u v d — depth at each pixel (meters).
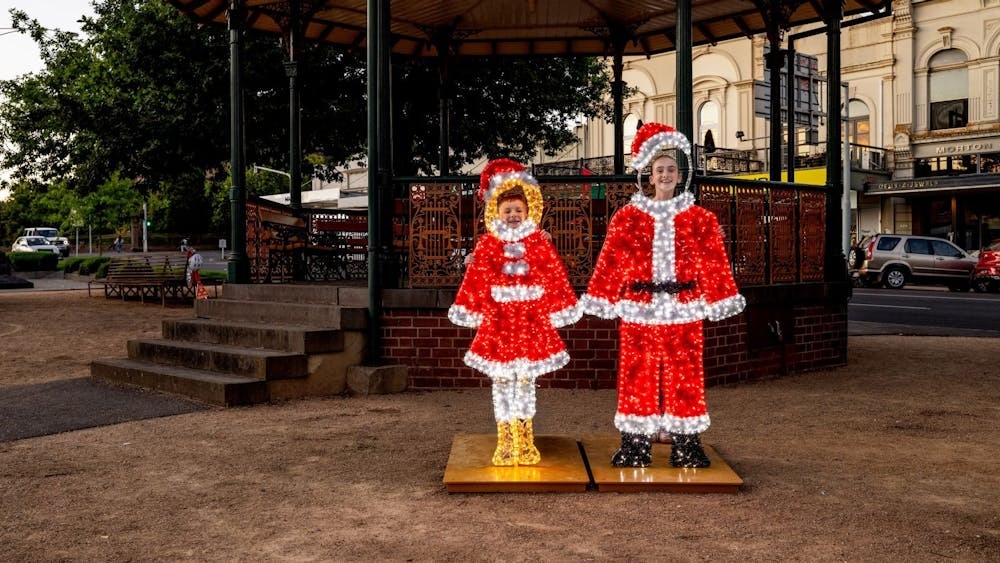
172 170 19.25
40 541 3.97
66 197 39.97
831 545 3.83
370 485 4.89
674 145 4.94
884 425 6.53
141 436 6.20
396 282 8.23
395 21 12.49
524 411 5.02
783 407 7.26
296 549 3.83
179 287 20.86
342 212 13.12
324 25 12.60
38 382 8.86
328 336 7.85
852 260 27.72
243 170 10.21
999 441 5.97
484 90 18.22
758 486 4.82
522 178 5.07
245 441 6.01
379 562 3.65
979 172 31.72
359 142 18.69
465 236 8.10
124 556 3.76
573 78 19.66
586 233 7.84
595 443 5.62
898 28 33.62
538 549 3.80
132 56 18.05
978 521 4.17
